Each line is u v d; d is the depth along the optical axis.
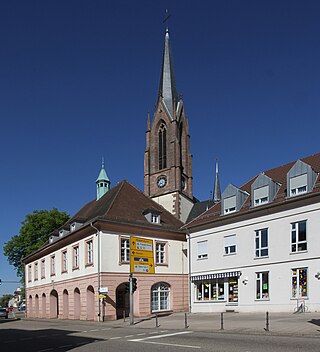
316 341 14.34
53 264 44.50
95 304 33.28
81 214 47.66
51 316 44.03
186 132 60.00
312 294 26.62
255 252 31.17
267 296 29.77
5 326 33.03
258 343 14.26
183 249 39.56
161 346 14.57
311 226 27.39
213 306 34.31
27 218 58.84
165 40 63.81
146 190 58.00
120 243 34.91
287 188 29.67
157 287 36.94
